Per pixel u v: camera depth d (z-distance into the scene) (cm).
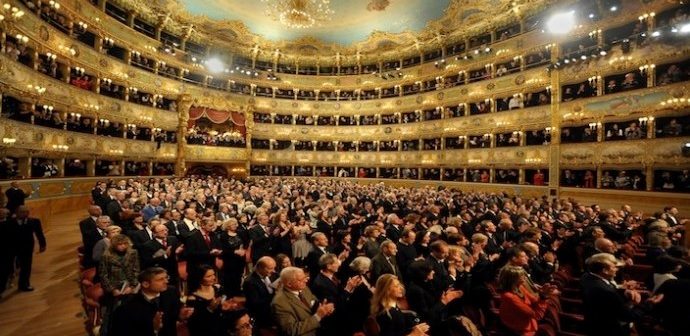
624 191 2148
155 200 1259
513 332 503
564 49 2636
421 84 3700
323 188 2428
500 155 2920
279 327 479
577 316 621
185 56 3419
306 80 4169
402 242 806
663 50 2062
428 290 594
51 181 1905
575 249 926
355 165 3972
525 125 2780
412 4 3512
